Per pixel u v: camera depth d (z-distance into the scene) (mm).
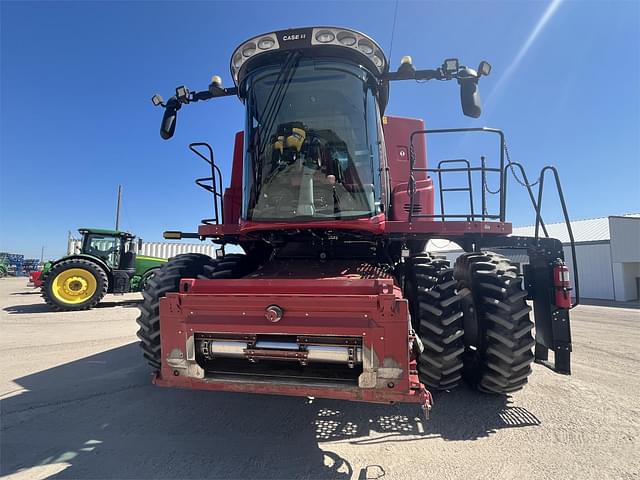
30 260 48000
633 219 19531
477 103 3557
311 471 2590
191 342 2602
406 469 2615
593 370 4977
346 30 3441
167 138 4105
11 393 4082
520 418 3430
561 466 2650
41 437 3084
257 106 3660
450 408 3637
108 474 2553
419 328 3172
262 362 2682
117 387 4273
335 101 3559
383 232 3471
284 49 3539
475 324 3479
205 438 3062
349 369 2537
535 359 3699
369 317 2348
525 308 3230
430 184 4539
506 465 2664
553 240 3588
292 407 3682
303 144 3541
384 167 3689
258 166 3598
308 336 2461
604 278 19500
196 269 3828
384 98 4227
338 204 3436
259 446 2934
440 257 3500
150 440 3029
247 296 2512
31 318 9664
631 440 3025
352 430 3203
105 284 11562
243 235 3830
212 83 4039
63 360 5465
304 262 3834
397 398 2322
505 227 3535
